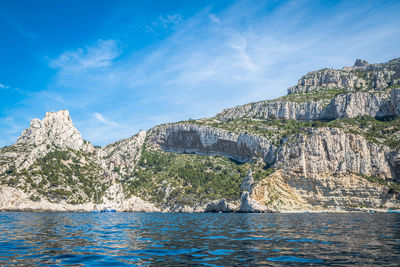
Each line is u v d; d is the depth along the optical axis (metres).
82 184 181.62
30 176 163.88
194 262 21.45
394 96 183.62
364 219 70.69
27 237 36.38
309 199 139.12
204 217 92.38
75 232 43.12
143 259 22.77
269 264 20.48
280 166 153.25
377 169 139.50
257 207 130.88
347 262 20.86
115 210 173.50
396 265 19.89
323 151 147.12
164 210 172.75
